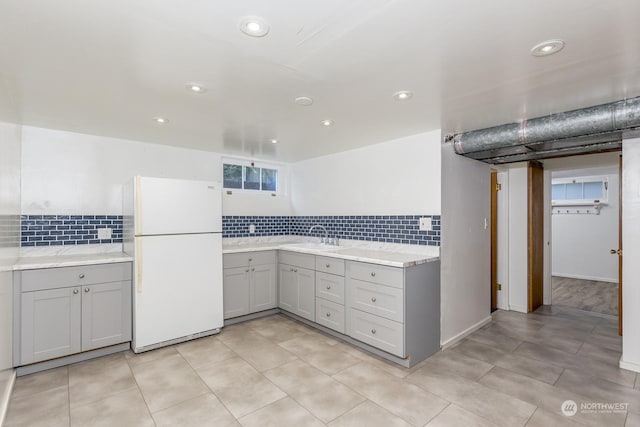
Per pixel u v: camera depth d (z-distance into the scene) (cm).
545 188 451
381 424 185
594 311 411
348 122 275
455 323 310
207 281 318
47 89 207
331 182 408
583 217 622
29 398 212
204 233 317
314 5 124
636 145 243
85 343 264
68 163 308
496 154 303
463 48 156
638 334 246
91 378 237
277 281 390
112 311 277
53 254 298
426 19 133
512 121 270
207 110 247
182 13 129
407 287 254
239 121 274
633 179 246
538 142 255
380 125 283
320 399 210
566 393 216
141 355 276
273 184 469
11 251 233
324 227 419
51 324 250
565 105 231
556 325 355
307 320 353
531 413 194
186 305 304
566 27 138
